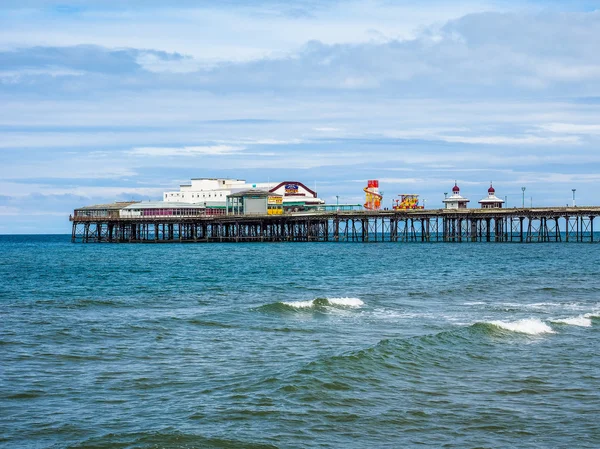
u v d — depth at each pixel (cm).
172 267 9531
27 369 3047
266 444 2164
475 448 2170
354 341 3694
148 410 2473
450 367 3112
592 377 2961
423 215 16262
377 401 2591
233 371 2992
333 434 2262
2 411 2469
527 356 3347
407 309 5000
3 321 4347
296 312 4747
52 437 2223
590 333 3938
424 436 2262
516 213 15250
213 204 19612
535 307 5128
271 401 2558
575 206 14775
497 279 7475
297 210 19088
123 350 3444
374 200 18738
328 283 7106
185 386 2766
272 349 3469
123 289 6544
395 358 3206
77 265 10119
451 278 7631
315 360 3094
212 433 2242
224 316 4519
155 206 18538
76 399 2609
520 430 2320
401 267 9381
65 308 5050
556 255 11838
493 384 2842
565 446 2192
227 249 14662
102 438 2205
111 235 19025
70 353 3362
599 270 8662
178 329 4053
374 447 2167
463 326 4209
